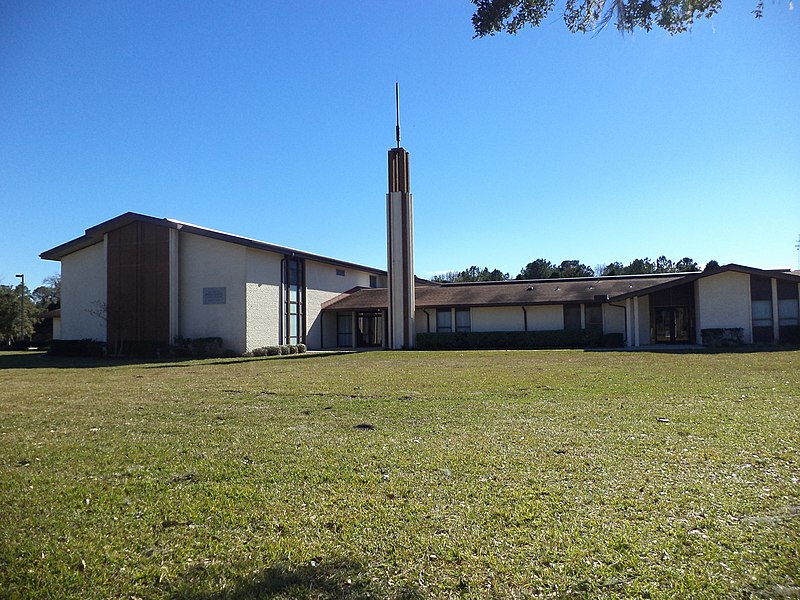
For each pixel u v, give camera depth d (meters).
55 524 4.31
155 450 6.52
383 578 3.46
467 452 6.18
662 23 5.45
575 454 6.02
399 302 31.69
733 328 25.70
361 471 5.55
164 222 27.50
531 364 17.97
